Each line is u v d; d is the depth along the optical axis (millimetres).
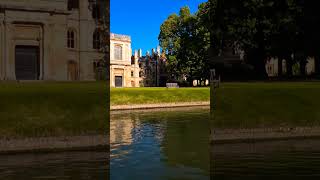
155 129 24562
